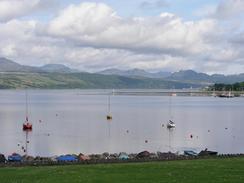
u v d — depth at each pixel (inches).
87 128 5482.3
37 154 3373.5
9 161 2342.5
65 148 3722.9
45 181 1368.1
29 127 5354.3
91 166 1720.0
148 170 1573.6
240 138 4517.7
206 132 5093.5
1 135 4749.0
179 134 4869.6
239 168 1614.2
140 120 6722.4
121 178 1408.7
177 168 1621.6
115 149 3666.3
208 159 2069.4
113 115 7775.6
